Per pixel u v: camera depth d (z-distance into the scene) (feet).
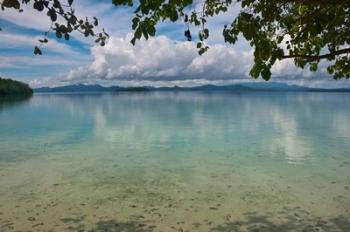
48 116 102.73
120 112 118.52
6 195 25.36
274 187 27.09
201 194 25.61
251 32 10.16
